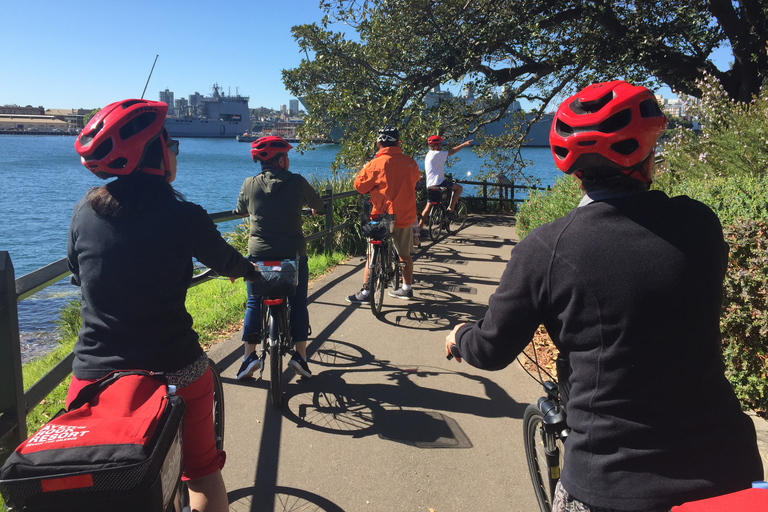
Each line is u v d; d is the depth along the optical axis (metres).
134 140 1.83
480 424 3.51
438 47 12.02
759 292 3.12
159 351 1.88
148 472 1.42
